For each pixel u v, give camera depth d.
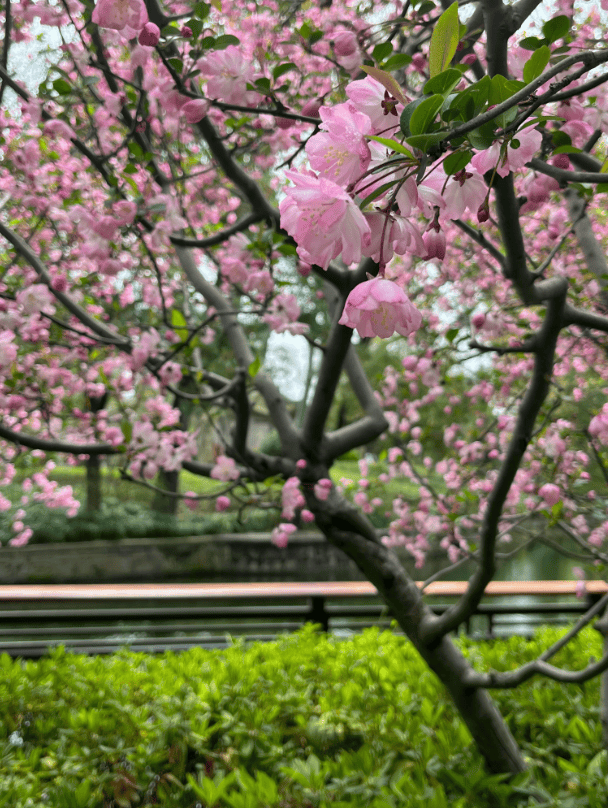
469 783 2.28
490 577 2.40
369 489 4.46
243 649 3.95
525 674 2.30
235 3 3.46
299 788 2.39
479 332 3.34
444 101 0.74
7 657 3.42
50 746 2.76
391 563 2.75
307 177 0.73
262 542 14.41
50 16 2.45
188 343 2.73
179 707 2.87
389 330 0.82
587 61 0.83
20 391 3.17
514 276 1.90
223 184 4.12
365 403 3.12
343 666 3.44
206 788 2.21
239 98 2.00
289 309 3.01
